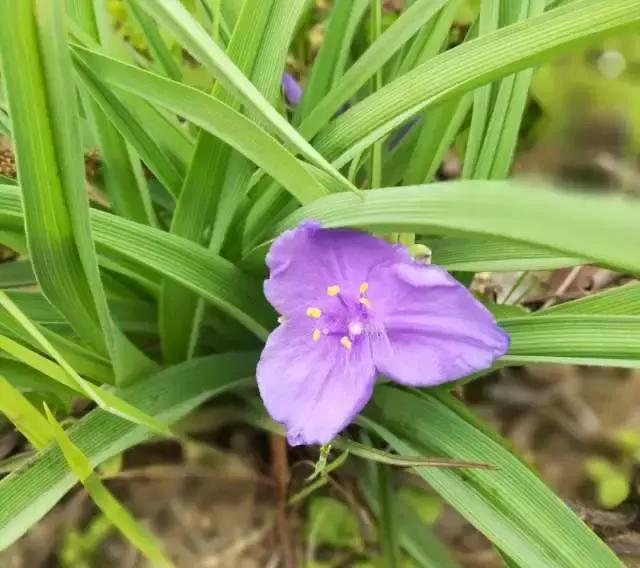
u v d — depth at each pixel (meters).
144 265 0.08
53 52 0.06
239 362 0.09
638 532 0.10
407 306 0.07
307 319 0.07
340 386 0.07
